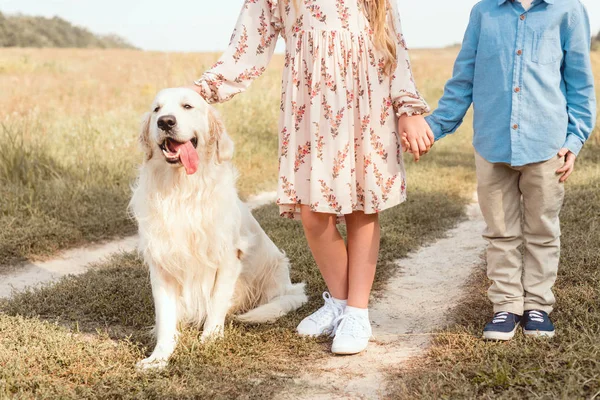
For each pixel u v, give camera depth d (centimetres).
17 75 1720
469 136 1313
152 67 1842
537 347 264
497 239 290
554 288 340
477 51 285
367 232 294
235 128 1017
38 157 707
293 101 280
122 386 244
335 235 302
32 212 570
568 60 269
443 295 375
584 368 235
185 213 288
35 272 459
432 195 672
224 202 297
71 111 1070
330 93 272
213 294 306
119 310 345
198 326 313
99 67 2031
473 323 311
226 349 288
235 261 307
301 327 307
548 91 268
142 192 295
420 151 281
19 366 255
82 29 5159
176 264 291
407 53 285
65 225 552
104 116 1005
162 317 289
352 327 287
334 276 310
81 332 316
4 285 427
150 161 294
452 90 298
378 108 277
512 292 287
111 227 566
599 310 302
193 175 288
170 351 280
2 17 4966
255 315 329
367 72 275
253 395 241
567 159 271
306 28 276
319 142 275
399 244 491
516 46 271
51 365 263
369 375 261
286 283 369
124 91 1377
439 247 499
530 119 269
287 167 284
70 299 367
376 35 272
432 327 319
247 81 296
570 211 502
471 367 251
